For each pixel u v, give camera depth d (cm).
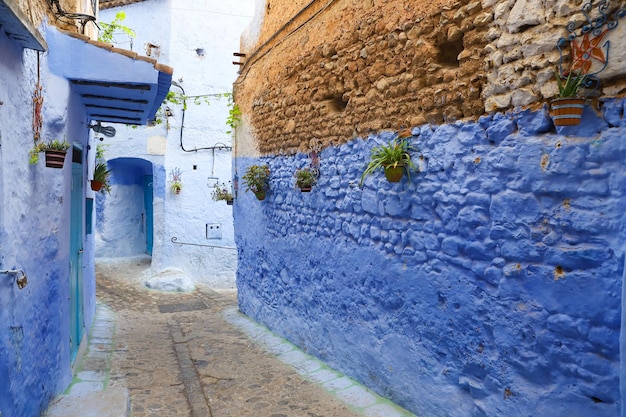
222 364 563
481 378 321
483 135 310
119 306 925
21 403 304
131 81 451
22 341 308
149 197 1387
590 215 248
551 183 266
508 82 290
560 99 246
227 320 798
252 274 766
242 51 792
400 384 404
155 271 1188
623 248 233
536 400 279
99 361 563
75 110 501
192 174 1208
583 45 246
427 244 365
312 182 536
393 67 396
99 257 1359
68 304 472
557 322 265
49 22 404
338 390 459
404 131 383
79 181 579
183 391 480
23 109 314
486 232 310
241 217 820
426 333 371
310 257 558
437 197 351
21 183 310
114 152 1192
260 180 674
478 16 311
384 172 396
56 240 409
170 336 702
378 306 432
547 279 270
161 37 1177
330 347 519
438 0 346
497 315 304
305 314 577
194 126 1205
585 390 253
